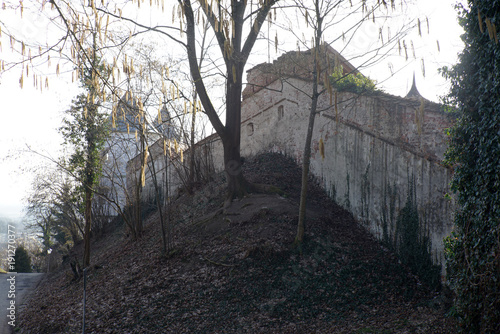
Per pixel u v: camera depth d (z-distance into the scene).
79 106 16.80
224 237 13.78
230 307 10.57
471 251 8.06
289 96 18.81
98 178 18.48
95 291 13.58
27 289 19.67
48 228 36.62
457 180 8.90
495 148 7.75
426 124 12.09
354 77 15.33
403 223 12.45
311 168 17.25
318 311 10.22
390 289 11.17
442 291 10.85
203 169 20.62
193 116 19.39
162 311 10.84
